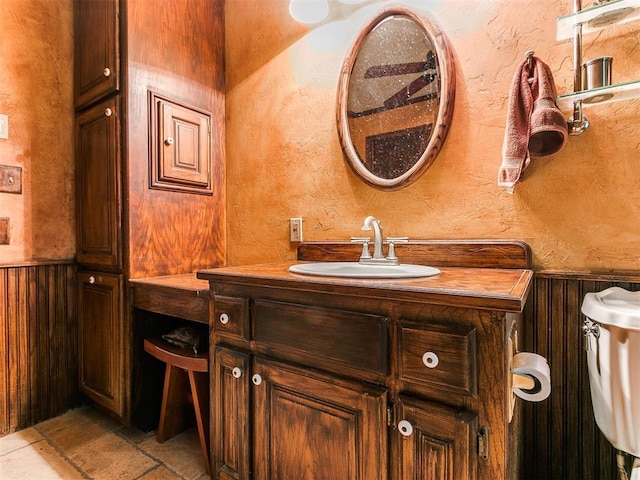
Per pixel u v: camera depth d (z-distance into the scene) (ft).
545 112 3.17
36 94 5.43
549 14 3.55
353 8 4.91
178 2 5.64
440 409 2.32
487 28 3.88
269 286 3.11
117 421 5.37
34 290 5.35
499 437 2.15
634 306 2.83
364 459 2.66
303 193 5.40
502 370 2.14
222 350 3.59
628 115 3.23
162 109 5.35
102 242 5.27
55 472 4.17
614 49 3.27
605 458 3.30
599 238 3.36
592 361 2.87
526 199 3.69
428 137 4.25
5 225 5.11
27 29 5.34
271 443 3.24
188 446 4.75
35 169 5.41
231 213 6.33
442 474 2.31
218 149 6.30
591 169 3.38
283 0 5.63
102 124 5.23
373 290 2.51
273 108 5.75
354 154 4.80
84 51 5.59
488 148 3.89
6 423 5.03
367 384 2.66
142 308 4.84
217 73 6.29
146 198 5.16
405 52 4.42
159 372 5.28
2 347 5.02
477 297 2.14
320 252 5.05
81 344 5.69
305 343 2.96
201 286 4.38
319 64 5.23
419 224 4.35
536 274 3.59
